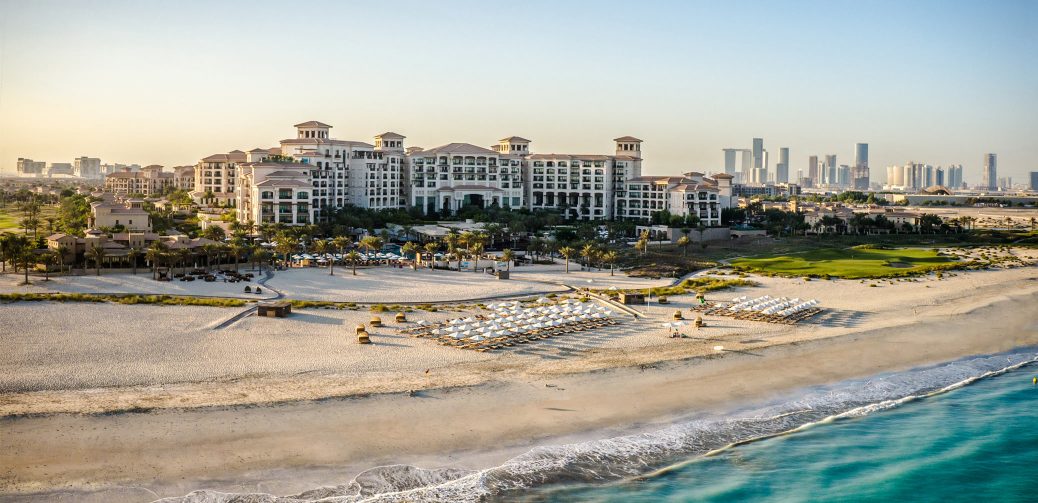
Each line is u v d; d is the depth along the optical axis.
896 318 141.00
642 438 81.19
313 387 91.19
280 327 120.94
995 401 96.50
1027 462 79.19
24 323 116.62
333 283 168.25
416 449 75.44
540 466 73.56
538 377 98.50
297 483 67.56
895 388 100.56
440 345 112.19
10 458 69.38
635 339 120.31
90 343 106.62
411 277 181.25
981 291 171.88
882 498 71.50
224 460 71.00
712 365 106.75
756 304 145.12
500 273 185.62
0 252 168.12
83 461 69.50
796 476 74.81
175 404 83.88
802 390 98.19
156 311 129.12
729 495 70.75
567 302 143.12
